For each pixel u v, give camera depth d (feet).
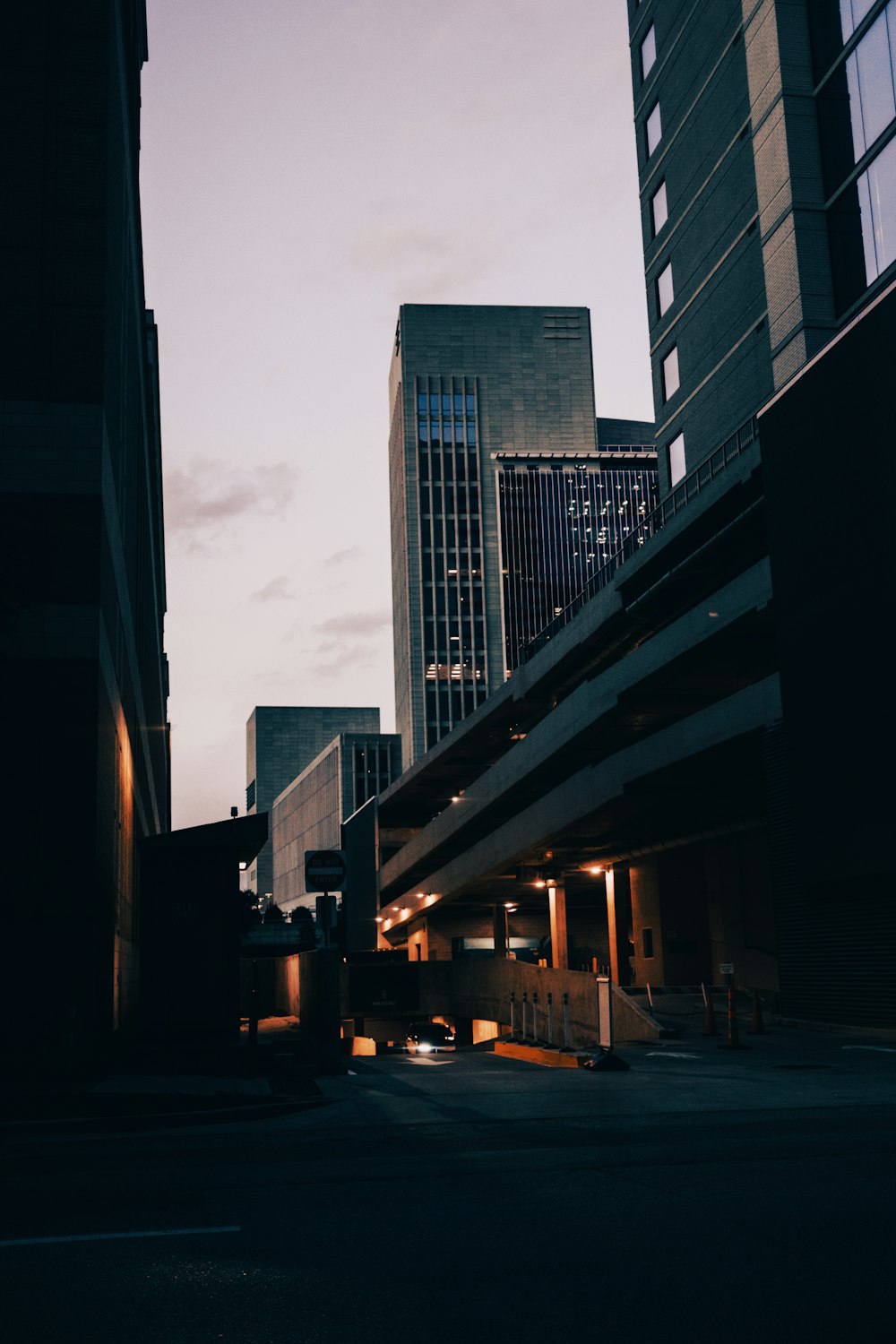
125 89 92.48
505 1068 67.36
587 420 572.51
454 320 581.12
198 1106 43.68
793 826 96.73
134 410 116.16
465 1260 19.95
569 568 526.57
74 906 64.80
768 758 104.27
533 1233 21.76
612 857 192.24
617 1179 26.81
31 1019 63.26
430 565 540.52
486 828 247.29
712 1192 25.09
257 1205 24.62
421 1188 26.30
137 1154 33.09
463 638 530.27
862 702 85.76
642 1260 19.76
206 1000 77.00
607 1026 60.64
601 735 162.71
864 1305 17.08
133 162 107.76
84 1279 18.89
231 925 78.33
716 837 150.61
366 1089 52.13
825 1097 44.86
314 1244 21.16
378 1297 17.85
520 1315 16.90
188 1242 21.34
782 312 117.60
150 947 77.20
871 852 83.92
